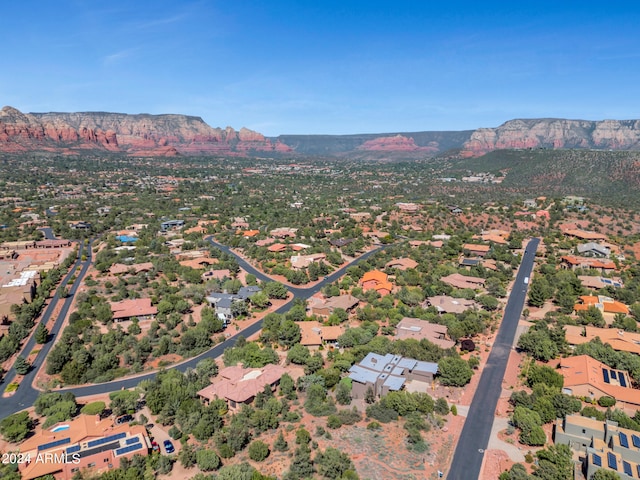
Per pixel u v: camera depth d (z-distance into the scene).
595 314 176.88
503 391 133.38
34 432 115.69
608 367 140.25
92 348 157.12
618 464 95.12
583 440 107.06
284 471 99.75
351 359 144.38
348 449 106.44
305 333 164.88
